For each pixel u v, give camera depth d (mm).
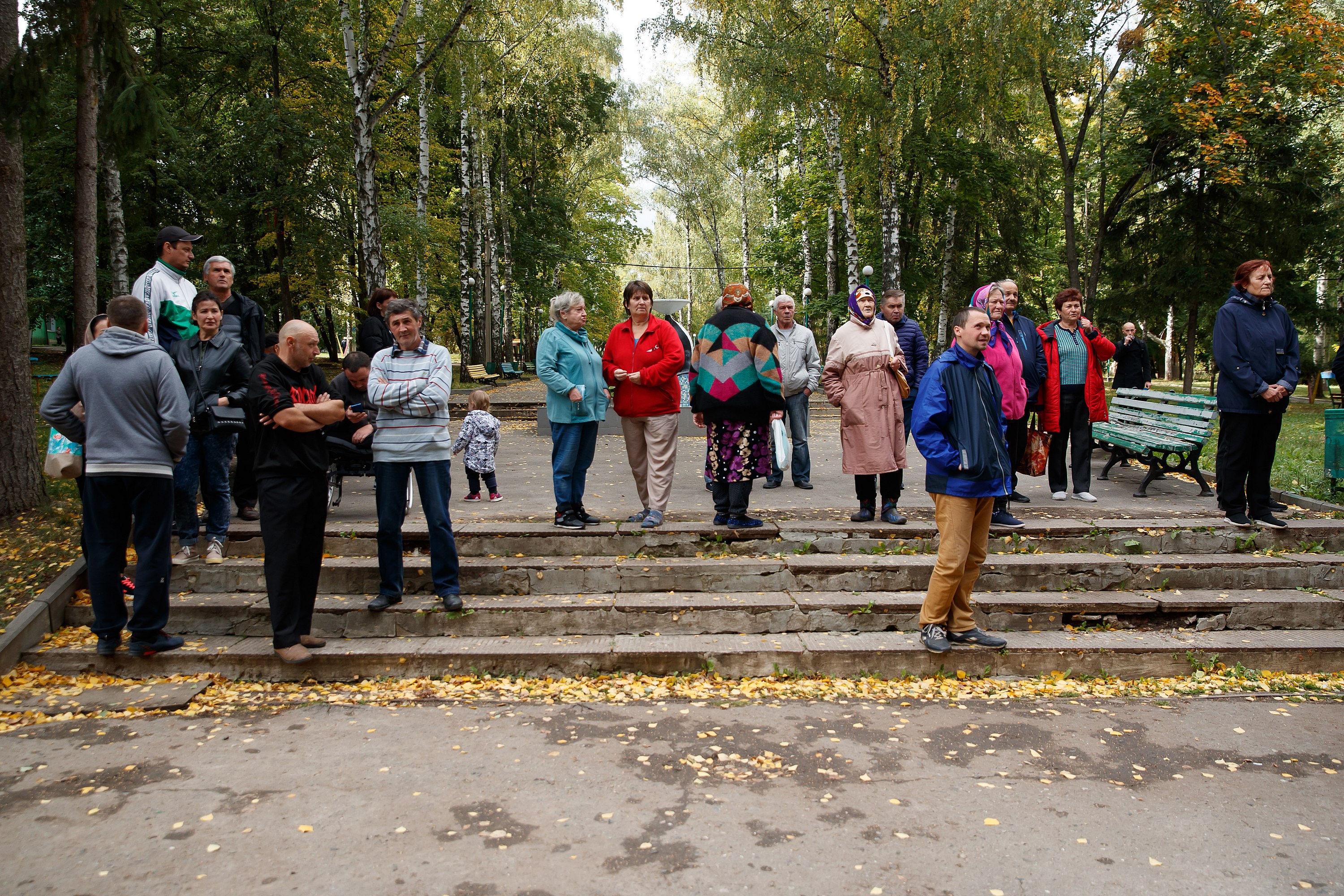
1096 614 5496
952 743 4129
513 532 6094
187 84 21531
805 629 5383
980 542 5059
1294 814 3453
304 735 4219
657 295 51844
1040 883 2951
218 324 5691
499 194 31062
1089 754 4012
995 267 26438
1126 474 8758
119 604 4945
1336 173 22547
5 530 6352
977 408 4812
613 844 3195
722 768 3854
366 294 23141
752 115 21891
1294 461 9367
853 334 6363
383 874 2980
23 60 6727
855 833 3283
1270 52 20109
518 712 4531
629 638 5266
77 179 9023
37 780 3697
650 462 6242
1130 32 20359
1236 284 6301
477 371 28797
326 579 5711
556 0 23141
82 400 4797
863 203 24141
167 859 3074
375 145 21766
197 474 5820
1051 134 28453
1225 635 5320
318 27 20859
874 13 18812
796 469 8094
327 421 4805
